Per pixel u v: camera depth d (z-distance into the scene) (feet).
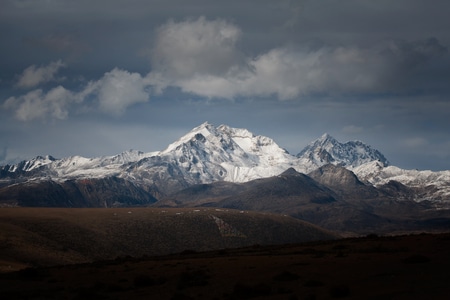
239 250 485.15
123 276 340.18
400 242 412.77
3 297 279.08
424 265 291.99
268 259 375.25
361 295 231.30
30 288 311.47
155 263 402.93
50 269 415.64
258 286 257.55
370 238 488.02
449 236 410.93
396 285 245.65
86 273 368.89
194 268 352.28
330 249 416.26
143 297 268.41
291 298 232.53
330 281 271.08
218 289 274.16
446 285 238.07
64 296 281.54
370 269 293.02
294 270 309.83
